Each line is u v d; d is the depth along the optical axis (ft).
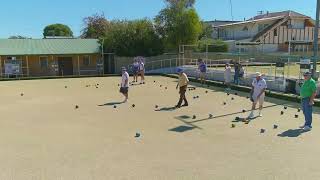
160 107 55.31
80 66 149.79
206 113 49.44
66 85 95.96
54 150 32.58
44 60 144.77
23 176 26.27
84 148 33.04
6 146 34.24
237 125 41.45
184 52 134.00
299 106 54.49
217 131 38.63
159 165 27.99
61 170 27.37
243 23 207.00
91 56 150.61
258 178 25.05
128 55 149.79
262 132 37.86
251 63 106.42
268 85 73.61
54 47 149.69
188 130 39.32
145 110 52.85
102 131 39.68
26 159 30.17
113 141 35.27
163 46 151.33
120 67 150.61
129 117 47.60
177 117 46.88
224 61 128.67
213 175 25.68
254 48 170.09
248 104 57.06
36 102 63.82
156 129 40.04
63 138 36.91
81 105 59.11
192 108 53.83
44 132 39.83
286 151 31.12
